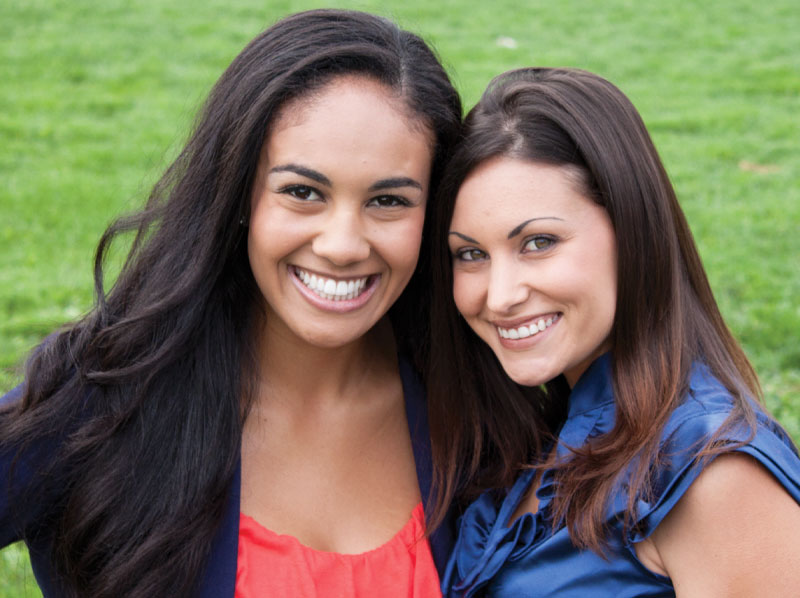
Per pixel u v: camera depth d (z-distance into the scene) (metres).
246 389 2.52
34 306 6.75
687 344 2.37
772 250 7.84
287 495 2.55
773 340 6.08
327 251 2.25
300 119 2.23
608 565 2.24
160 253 2.45
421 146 2.32
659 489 2.17
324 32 2.29
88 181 9.24
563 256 2.28
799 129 11.36
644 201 2.31
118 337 2.40
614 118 2.32
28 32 13.99
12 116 11.01
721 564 2.09
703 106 12.29
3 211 8.48
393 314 2.78
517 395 2.65
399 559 2.51
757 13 16.80
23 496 2.39
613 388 2.38
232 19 15.12
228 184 2.32
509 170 2.29
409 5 16.50
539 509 2.40
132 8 15.37
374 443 2.68
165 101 11.77
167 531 2.30
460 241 2.39
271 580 2.36
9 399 2.47
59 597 2.52
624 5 17.25
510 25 15.76
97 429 2.37
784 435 2.31
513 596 2.37
